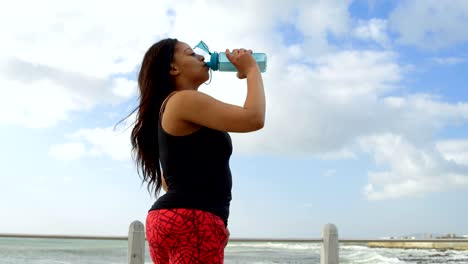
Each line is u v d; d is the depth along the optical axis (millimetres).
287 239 6129
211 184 1812
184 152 1819
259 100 1830
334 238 5016
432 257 26141
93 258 27984
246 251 26016
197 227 1726
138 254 4707
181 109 1806
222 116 1777
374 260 25328
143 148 2119
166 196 1815
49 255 30672
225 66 2057
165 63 2035
